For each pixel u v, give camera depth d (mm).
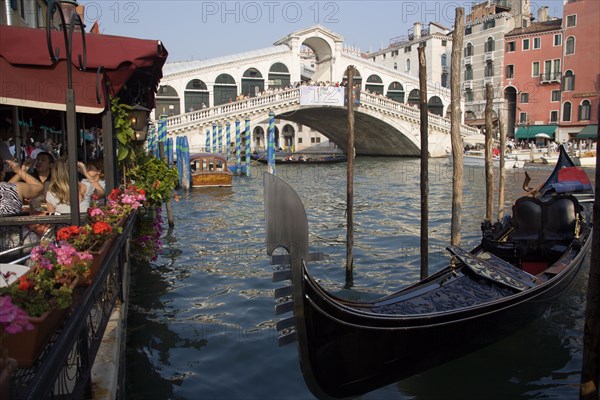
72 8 7547
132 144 7828
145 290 8188
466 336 5246
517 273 6137
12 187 4445
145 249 8992
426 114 7734
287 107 35000
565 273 6531
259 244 11680
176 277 8938
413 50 50844
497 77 42656
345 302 4645
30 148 8938
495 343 5852
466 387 5270
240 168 29469
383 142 43531
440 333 4965
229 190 22797
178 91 40094
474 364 5695
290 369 5488
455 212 8562
